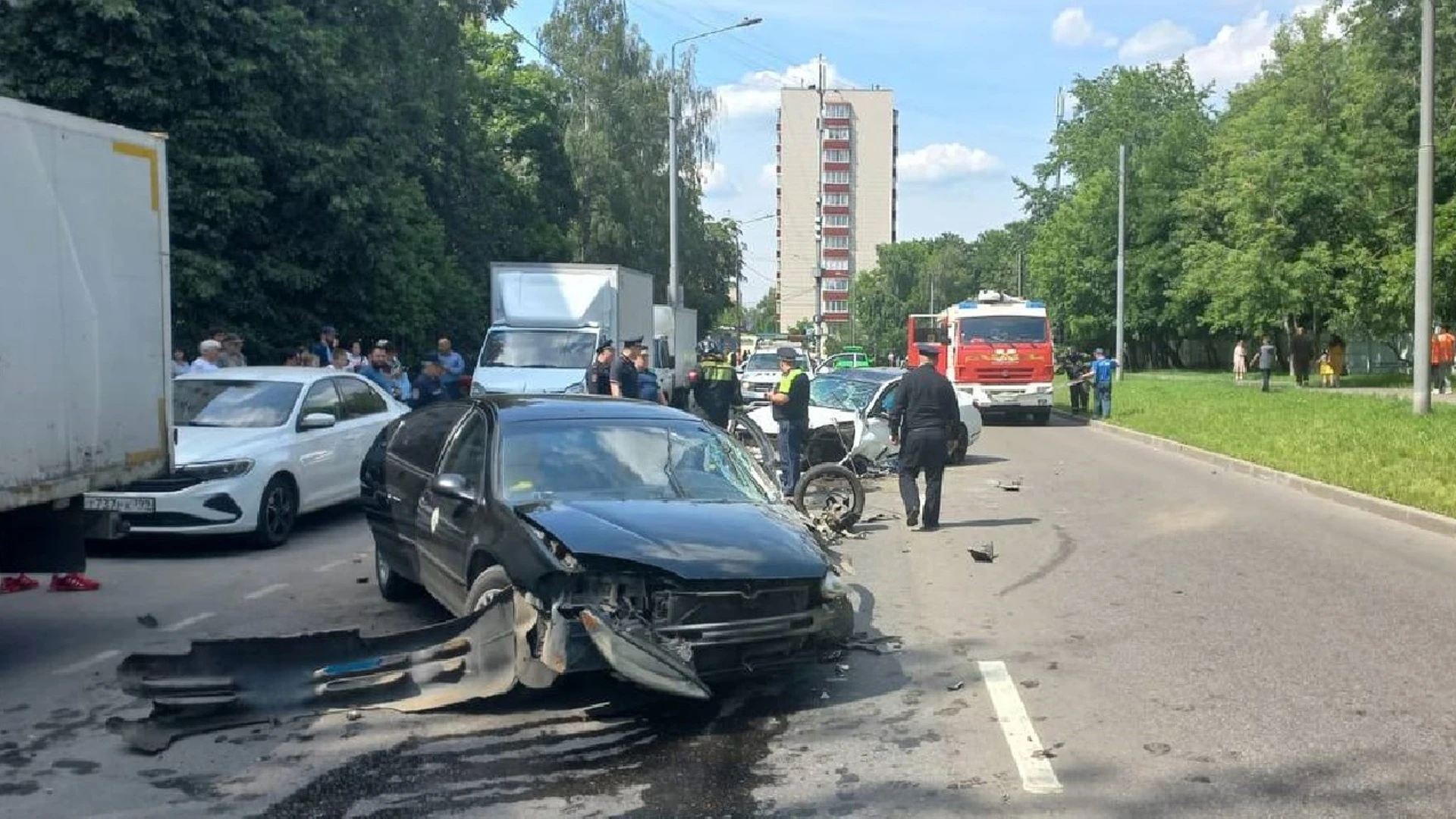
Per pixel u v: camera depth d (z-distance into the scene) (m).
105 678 6.73
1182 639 7.59
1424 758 5.38
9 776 5.21
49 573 7.64
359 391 13.48
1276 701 6.25
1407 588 9.20
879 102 123.44
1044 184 73.69
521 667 5.88
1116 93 67.75
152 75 19.02
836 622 6.37
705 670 5.93
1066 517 13.17
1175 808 4.81
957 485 16.41
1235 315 44.91
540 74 42.91
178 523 10.38
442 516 7.23
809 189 112.50
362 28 25.30
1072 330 64.00
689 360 37.44
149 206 8.07
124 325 7.82
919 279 115.19
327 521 12.91
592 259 45.94
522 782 5.12
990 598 8.91
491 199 35.88
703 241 56.12
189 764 5.35
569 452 7.18
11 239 6.78
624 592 5.94
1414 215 36.66
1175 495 15.17
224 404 11.85
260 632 7.80
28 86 18.27
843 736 5.74
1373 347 55.28
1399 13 32.94
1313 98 44.00
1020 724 5.91
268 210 21.50
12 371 6.79
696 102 47.69
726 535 6.32
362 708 6.06
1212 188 52.66
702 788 5.06
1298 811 4.77
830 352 106.75
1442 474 14.94
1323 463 16.91
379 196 22.42
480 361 20.52
